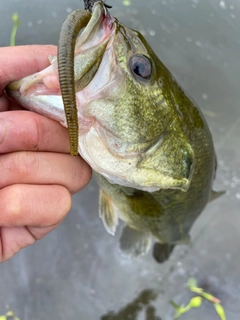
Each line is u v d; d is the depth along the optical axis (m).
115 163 0.18
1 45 0.46
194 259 0.45
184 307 0.42
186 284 0.44
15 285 0.41
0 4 0.47
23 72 0.20
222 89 0.50
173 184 0.19
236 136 0.49
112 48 0.16
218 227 0.47
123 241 0.34
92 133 0.17
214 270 0.44
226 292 0.43
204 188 0.25
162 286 0.43
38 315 0.40
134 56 0.17
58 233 0.43
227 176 0.48
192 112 0.21
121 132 0.17
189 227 0.31
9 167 0.17
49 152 0.18
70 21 0.14
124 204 0.25
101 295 0.42
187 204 0.25
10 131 0.16
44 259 0.42
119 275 0.43
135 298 0.43
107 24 0.16
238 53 0.51
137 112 0.18
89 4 0.17
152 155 0.18
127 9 0.50
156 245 0.38
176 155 0.19
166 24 0.51
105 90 0.16
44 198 0.17
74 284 0.42
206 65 0.51
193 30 0.51
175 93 0.20
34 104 0.17
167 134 0.19
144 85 0.18
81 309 0.41
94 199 0.44
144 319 0.42
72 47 0.13
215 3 0.52
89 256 0.43
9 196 0.17
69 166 0.18
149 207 0.25
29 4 0.48
